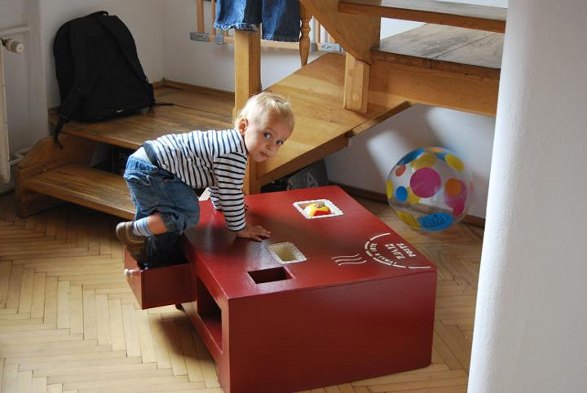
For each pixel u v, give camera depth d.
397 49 2.93
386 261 2.47
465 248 3.48
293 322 2.30
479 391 1.53
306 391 2.41
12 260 3.21
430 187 3.42
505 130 1.36
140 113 3.98
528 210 1.36
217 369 2.49
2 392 2.37
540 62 1.28
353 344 2.41
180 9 4.30
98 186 3.55
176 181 2.56
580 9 1.22
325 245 2.58
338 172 4.10
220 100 4.25
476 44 3.01
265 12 2.98
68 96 3.68
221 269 2.39
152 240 2.63
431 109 3.72
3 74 3.37
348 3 2.68
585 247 1.32
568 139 1.28
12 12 3.62
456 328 2.80
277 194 2.98
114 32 3.85
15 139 3.82
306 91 3.19
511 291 1.42
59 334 2.69
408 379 2.48
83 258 3.26
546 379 1.43
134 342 2.66
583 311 1.36
